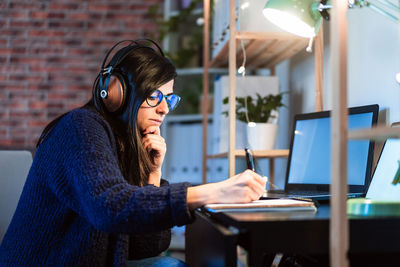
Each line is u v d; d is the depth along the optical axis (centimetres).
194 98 347
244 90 218
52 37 382
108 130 110
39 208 106
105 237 104
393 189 121
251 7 186
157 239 131
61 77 381
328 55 197
